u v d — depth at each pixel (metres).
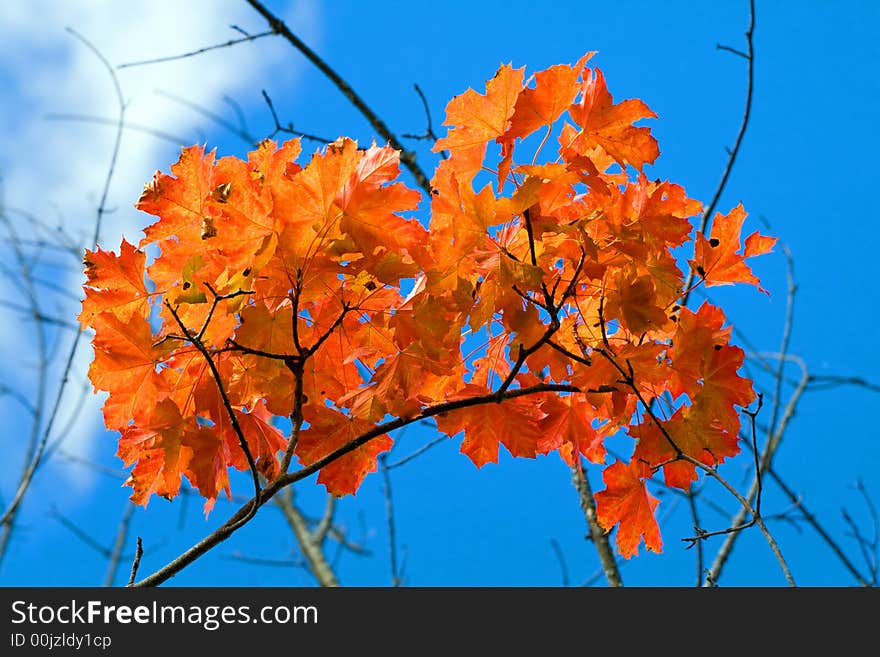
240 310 3.83
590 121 3.84
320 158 3.79
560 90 3.83
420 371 3.89
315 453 3.95
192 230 3.85
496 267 3.82
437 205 3.82
